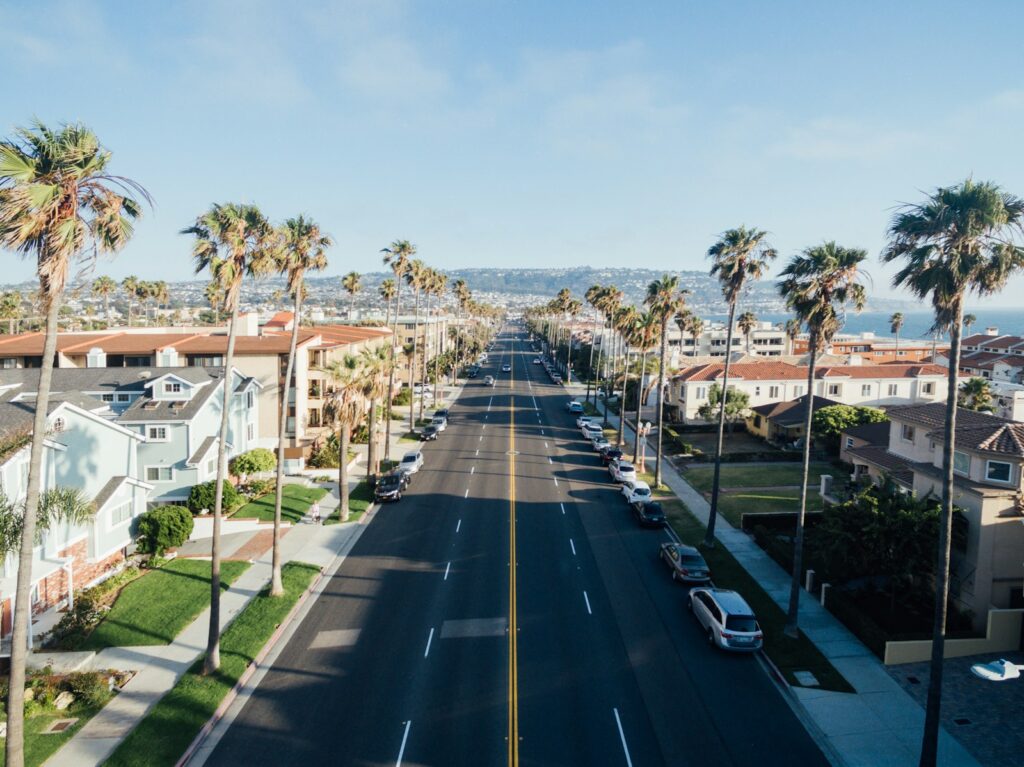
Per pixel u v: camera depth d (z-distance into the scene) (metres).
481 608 28.58
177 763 18.27
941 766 18.53
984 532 26.27
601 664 23.84
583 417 74.88
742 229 35.91
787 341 143.75
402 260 65.19
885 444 45.66
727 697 21.80
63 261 15.24
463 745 19.08
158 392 43.12
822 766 18.36
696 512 42.69
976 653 24.72
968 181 16.91
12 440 27.50
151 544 35.03
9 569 26.36
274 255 28.09
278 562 29.73
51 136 15.25
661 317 51.16
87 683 21.77
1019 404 36.88
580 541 37.38
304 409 58.06
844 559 28.11
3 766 18.08
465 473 53.53
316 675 23.22
